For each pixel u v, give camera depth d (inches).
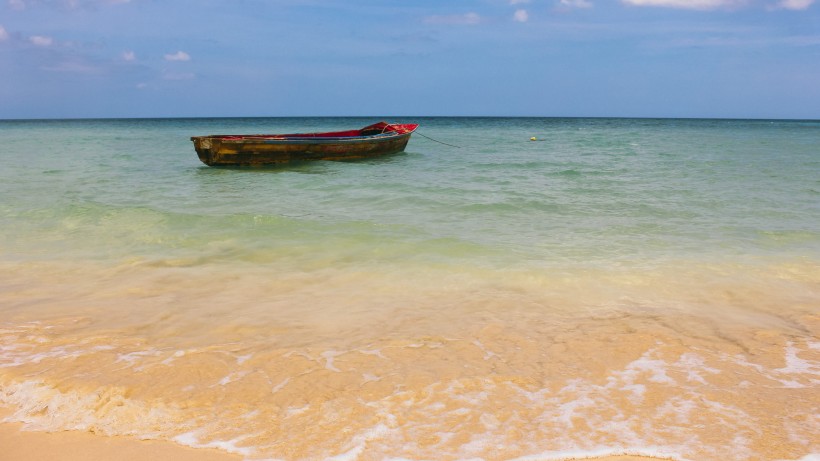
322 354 176.6
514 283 253.0
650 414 140.9
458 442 128.9
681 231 353.4
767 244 321.1
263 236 342.6
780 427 134.5
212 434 132.8
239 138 679.7
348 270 274.8
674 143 1268.5
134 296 236.5
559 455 124.0
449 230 357.4
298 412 141.8
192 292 242.4
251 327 200.4
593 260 288.2
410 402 146.6
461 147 1131.3
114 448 127.6
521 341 187.5
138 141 1469.0
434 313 216.1
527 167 714.2
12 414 141.9
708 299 232.4
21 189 535.2
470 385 155.8
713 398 148.8
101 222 382.6
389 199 468.1
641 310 219.0
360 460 122.2
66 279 261.3
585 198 470.0
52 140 1524.4
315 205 447.2
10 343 184.5
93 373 162.4
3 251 313.3
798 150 1008.9
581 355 175.9
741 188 522.9
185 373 162.4
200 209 427.2
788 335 193.0
